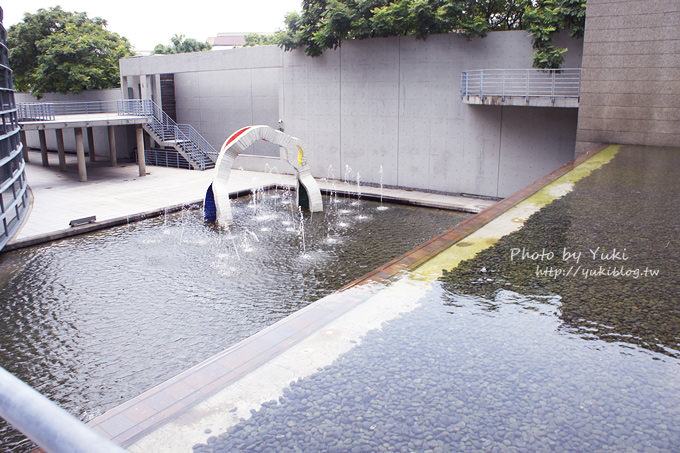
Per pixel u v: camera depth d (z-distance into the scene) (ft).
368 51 61.62
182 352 24.25
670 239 23.99
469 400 12.32
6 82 41.86
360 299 18.34
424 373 13.56
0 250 37.76
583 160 42.78
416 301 18.13
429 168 60.29
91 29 103.14
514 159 55.16
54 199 55.93
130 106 85.71
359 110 63.87
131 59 83.61
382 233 43.27
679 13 43.45
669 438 10.89
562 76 51.55
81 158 66.44
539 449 10.57
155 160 81.25
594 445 10.68
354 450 10.68
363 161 65.00
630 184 34.47
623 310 17.08
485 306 17.61
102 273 34.53
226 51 73.31
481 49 54.49
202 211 51.96
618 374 13.33
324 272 34.17
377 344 15.19
